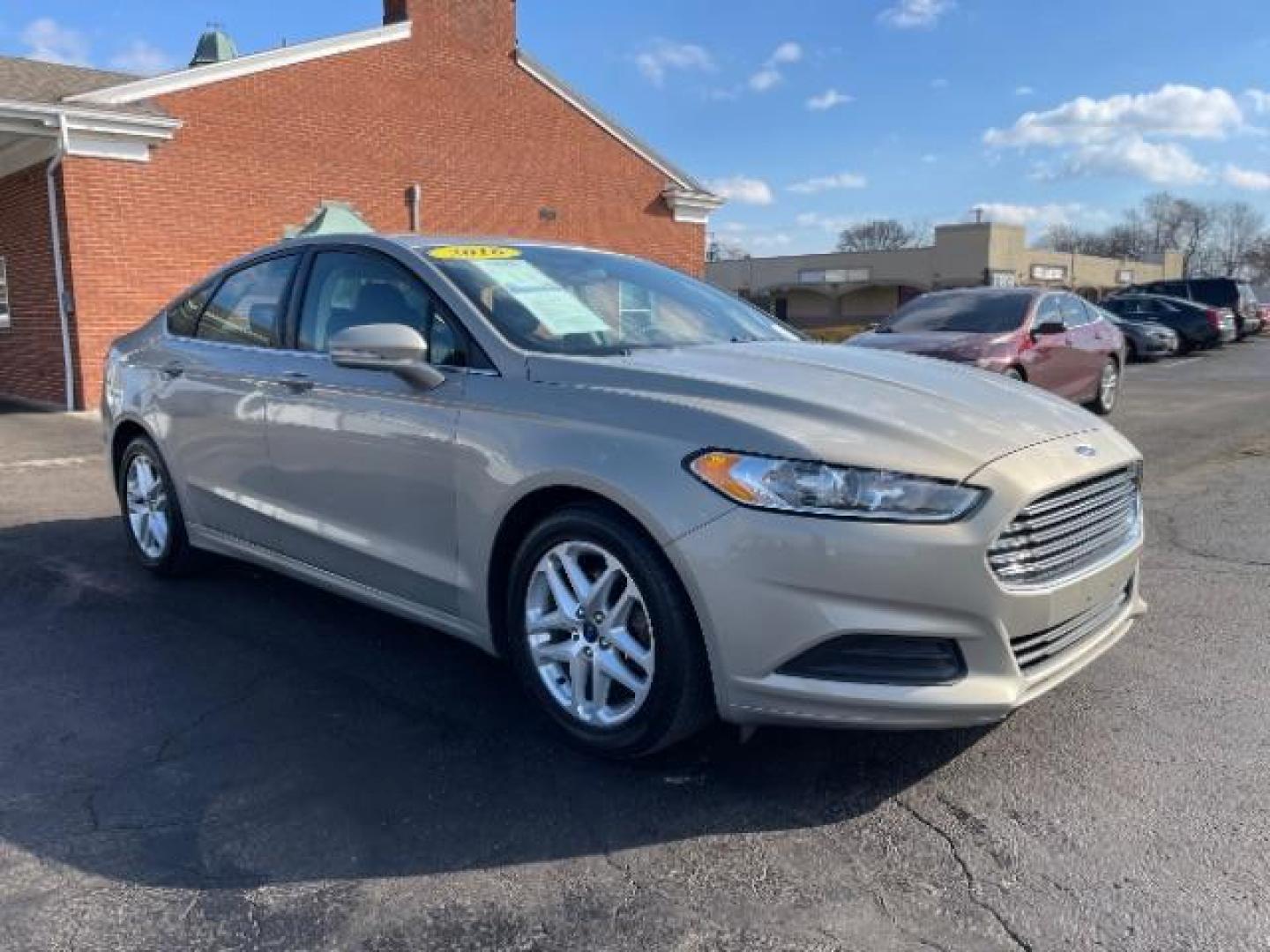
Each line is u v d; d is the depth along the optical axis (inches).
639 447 116.9
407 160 663.1
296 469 160.9
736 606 109.0
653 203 832.3
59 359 526.0
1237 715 138.6
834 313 2751.0
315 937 93.6
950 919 95.5
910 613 106.1
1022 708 140.9
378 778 122.7
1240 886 99.9
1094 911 96.3
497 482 129.0
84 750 130.3
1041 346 408.8
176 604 188.7
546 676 130.0
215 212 563.5
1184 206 4424.2
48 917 96.3
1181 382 688.4
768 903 98.3
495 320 139.5
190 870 104.0
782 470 108.2
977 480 109.0
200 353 185.5
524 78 730.2
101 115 495.8
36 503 280.2
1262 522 256.5
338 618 180.9
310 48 601.3
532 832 111.0
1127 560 129.1
